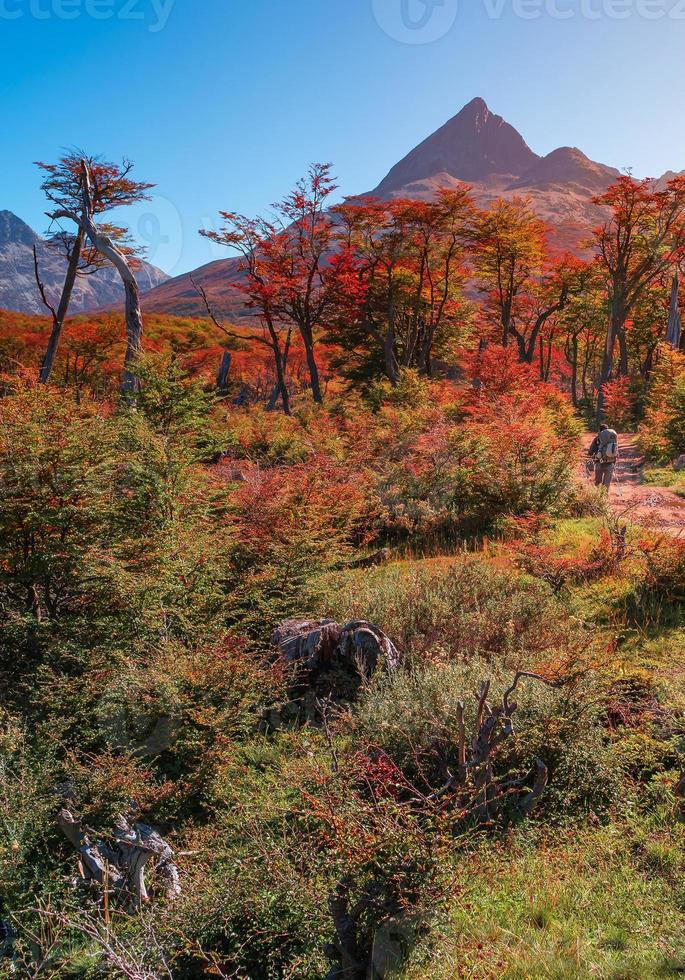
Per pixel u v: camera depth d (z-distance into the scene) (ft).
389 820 11.59
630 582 27.89
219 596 24.71
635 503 43.68
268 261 120.37
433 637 23.67
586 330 210.38
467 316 156.76
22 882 14.07
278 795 16.30
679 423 67.97
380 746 16.39
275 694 20.25
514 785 15.61
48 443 24.25
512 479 41.22
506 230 138.62
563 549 33.76
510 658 20.48
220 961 11.30
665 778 15.40
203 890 13.14
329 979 10.88
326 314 129.39
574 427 75.77
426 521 40.50
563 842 14.01
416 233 129.08
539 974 10.07
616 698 17.61
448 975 10.17
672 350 98.89
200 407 37.14
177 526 26.25
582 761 15.81
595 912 11.59
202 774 17.37
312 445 58.65
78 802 15.80
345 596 27.53
